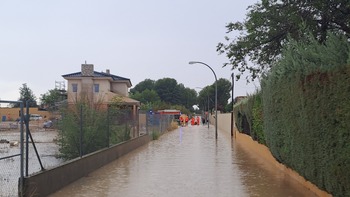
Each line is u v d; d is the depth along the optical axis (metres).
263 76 20.70
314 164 11.01
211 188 13.98
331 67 9.59
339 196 9.52
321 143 10.23
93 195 12.77
